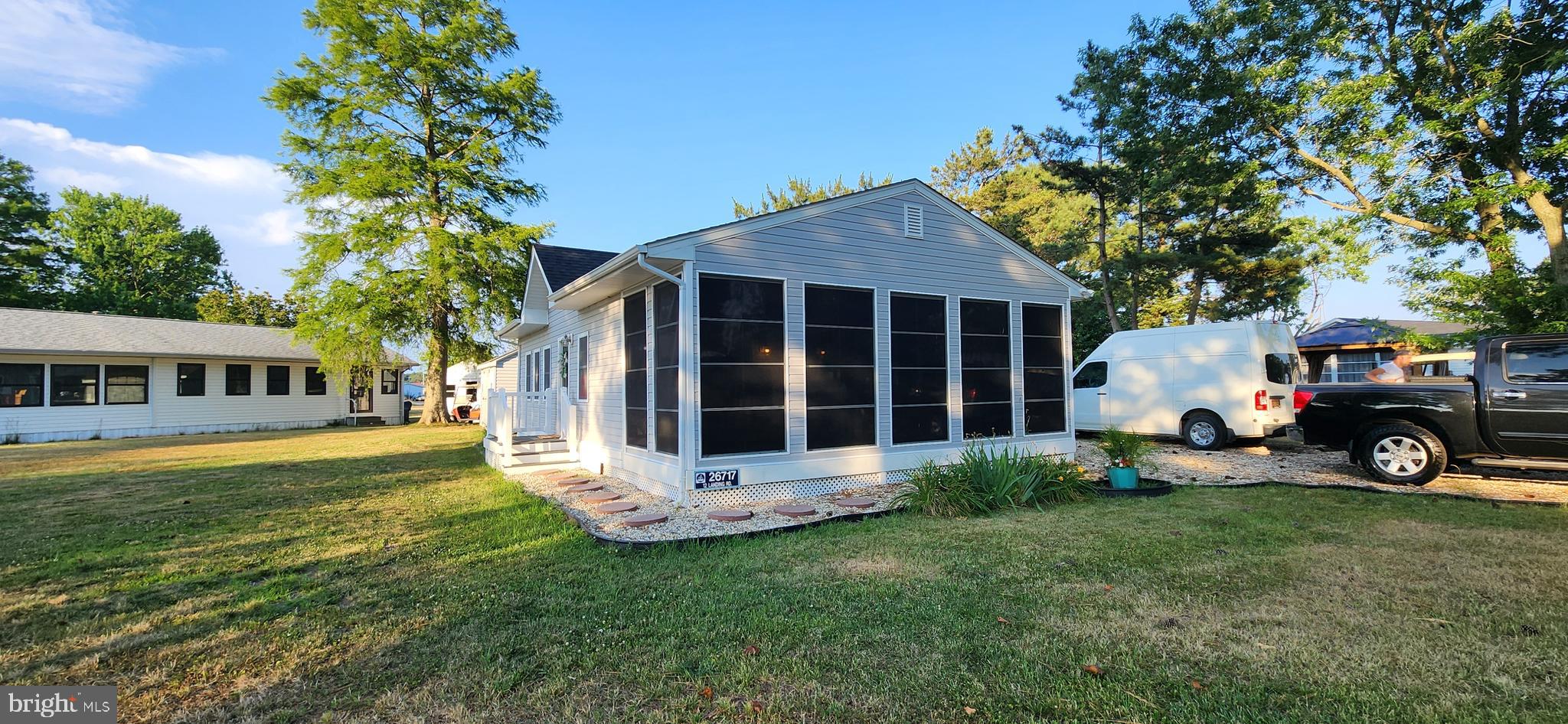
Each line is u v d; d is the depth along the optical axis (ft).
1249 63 47.42
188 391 66.54
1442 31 38.06
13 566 15.30
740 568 14.70
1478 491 22.80
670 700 8.61
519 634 10.93
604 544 17.03
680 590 13.15
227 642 10.71
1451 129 37.17
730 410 22.26
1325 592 12.36
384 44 64.95
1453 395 23.11
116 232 118.73
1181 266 62.08
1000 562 14.84
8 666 9.87
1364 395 24.98
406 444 50.11
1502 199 33.94
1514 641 10.02
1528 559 14.20
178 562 15.70
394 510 22.18
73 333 62.13
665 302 23.90
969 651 9.97
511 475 31.37
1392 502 20.90
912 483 22.61
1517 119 36.42
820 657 9.86
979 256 28.19
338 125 65.87
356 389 79.92
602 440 30.94
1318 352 66.85
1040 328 30.04
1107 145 59.57
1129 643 10.19
